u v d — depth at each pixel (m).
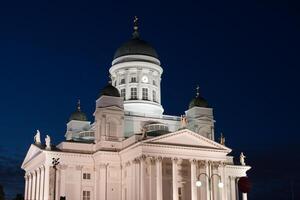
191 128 147.88
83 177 134.88
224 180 130.50
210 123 148.50
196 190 126.50
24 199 156.62
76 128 157.88
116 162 133.88
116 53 159.88
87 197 134.12
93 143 138.88
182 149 127.19
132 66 154.75
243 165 150.62
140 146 123.75
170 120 148.25
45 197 129.62
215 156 130.25
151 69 156.12
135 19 164.25
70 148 136.12
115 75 157.75
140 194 121.56
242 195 145.25
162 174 130.25
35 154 142.12
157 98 155.88
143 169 122.88
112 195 131.38
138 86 153.12
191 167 127.50
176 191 124.31
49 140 135.25
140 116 145.38
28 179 151.62
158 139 125.50
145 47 157.88
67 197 131.75
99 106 138.75
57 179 132.00
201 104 149.50
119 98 140.38
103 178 131.38
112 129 137.75
